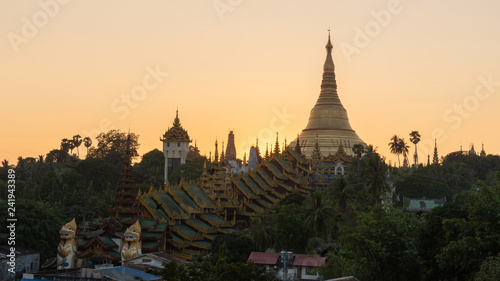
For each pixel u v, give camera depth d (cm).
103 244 12338
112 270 10131
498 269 7544
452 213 9744
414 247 9150
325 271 10344
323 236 13650
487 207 8575
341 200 14400
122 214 13362
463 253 8469
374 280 8994
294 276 11781
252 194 18775
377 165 13900
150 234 13062
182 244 13375
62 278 9656
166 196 14400
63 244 12381
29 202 13238
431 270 9294
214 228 14562
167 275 7156
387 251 8969
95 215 16600
